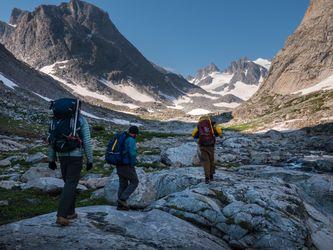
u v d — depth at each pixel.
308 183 17.42
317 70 180.62
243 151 43.03
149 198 13.88
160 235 8.84
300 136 74.94
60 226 8.38
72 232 8.13
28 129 65.19
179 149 29.95
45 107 110.94
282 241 9.89
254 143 54.69
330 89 146.75
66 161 8.27
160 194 14.20
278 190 12.48
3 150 39.47
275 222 10.32
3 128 57.94
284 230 10.10
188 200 11.20
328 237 11.80
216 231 10.42
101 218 9.38
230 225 10.39
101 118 162.12
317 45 193.25
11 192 16.66
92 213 9.74
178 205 11.15
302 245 9.93
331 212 15.56
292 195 12.43
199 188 12.13
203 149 12.89
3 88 113.38
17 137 53.53
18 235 7.81
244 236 10.14
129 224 9.25
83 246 7.53
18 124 68.56
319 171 30.36
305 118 102.38
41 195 16.44
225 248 9.62
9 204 14.31
